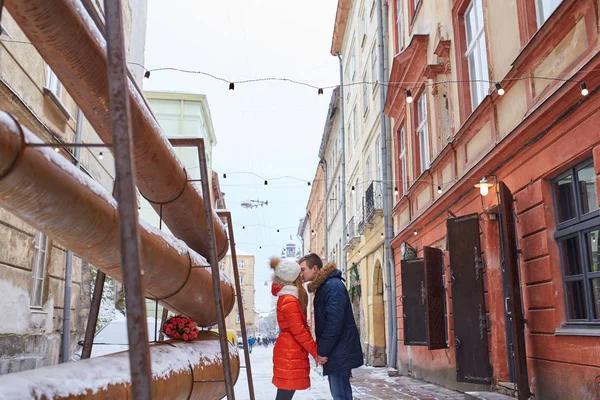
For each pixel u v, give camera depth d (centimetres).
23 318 723
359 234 1939
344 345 440
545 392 589
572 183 567
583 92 486
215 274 400
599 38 496
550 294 586
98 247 254
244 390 1005
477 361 765
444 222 962
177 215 436
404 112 1322
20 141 186
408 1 1311
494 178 739
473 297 783
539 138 605
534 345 618
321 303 456
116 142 176
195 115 3100
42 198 204
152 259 324
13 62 676
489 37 775
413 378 1179
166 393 318
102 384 240
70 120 912
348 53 2514
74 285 995
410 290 1087
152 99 3091
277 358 433
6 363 665
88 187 235
